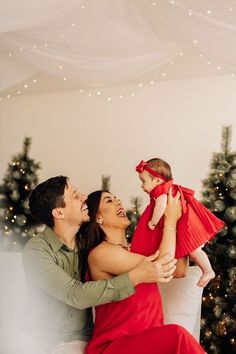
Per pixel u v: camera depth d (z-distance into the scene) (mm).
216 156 4137
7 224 4613
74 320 2736
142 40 3336
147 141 4699
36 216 2898
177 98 4617
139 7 3062
